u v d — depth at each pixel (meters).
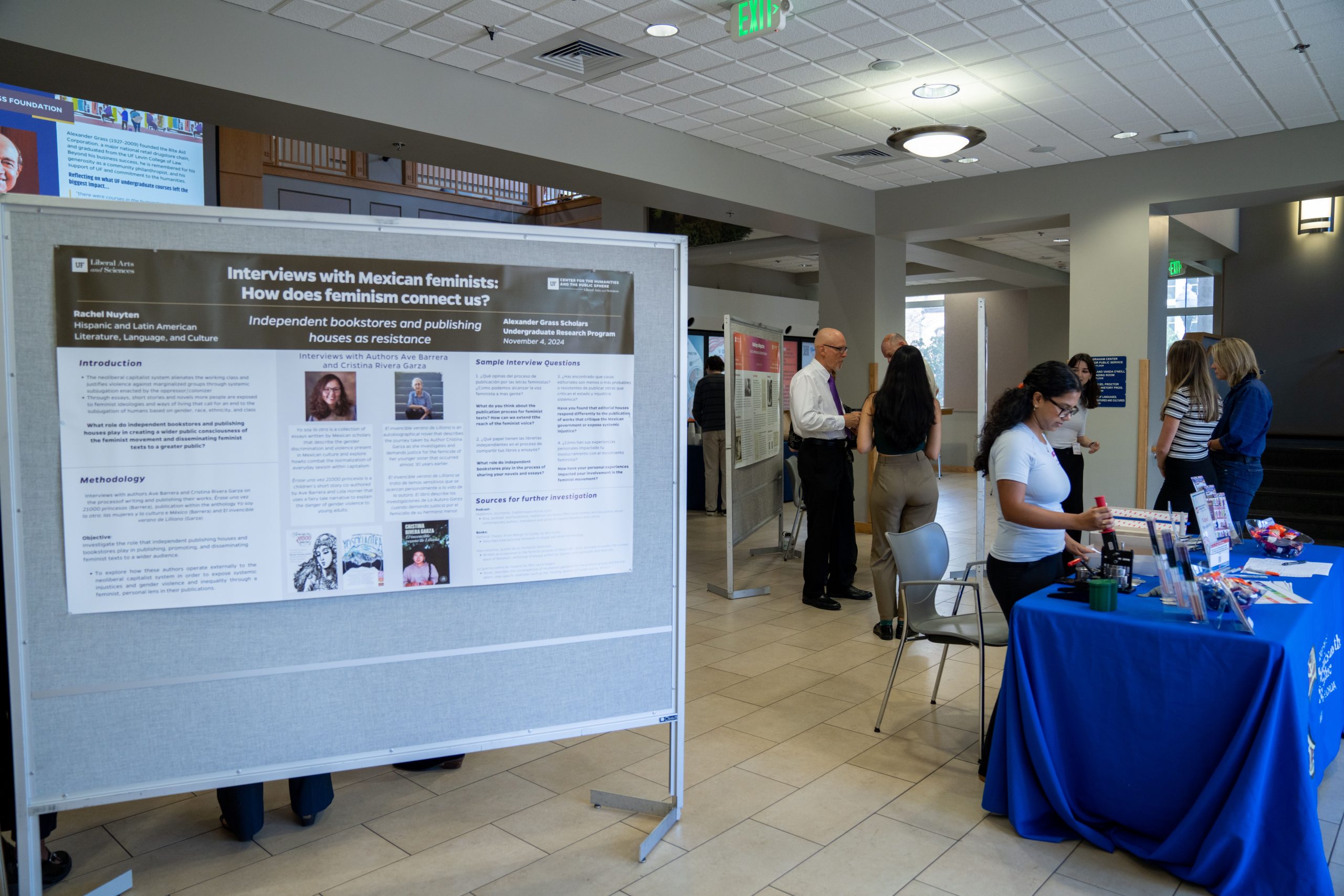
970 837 2.74
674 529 2.76
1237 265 10.95
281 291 2.29
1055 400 3.19
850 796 3.04
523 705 2.62
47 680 2.21
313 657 2.40
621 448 2.65
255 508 2.31
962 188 7.93
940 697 4.04
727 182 6.93
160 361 2.22
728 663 4.56
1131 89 5.57
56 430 2.18
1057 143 6.77
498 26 4.66
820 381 5.53
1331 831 2.72
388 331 2.38
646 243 2.62
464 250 2.43
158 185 8.41
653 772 3.25
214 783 2.35
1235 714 2.39
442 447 2.45
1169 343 12.21
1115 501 7.21
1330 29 4.67
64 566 2.20
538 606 2.61
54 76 4.16
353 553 2.40
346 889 2.46
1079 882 2.48
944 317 16.02
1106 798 2.65
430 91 5.14
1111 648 2.59
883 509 4.88
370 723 2.47
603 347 2.60
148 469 2.23
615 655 2.72
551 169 6.00
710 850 2.68
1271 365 10.77
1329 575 3.15
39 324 2.15
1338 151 6.20
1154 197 6.95
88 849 2.69
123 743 2.27
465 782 3.17
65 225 2.15
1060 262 12.58
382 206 11.06
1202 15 4.50
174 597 2.27
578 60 5.14
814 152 7.10
